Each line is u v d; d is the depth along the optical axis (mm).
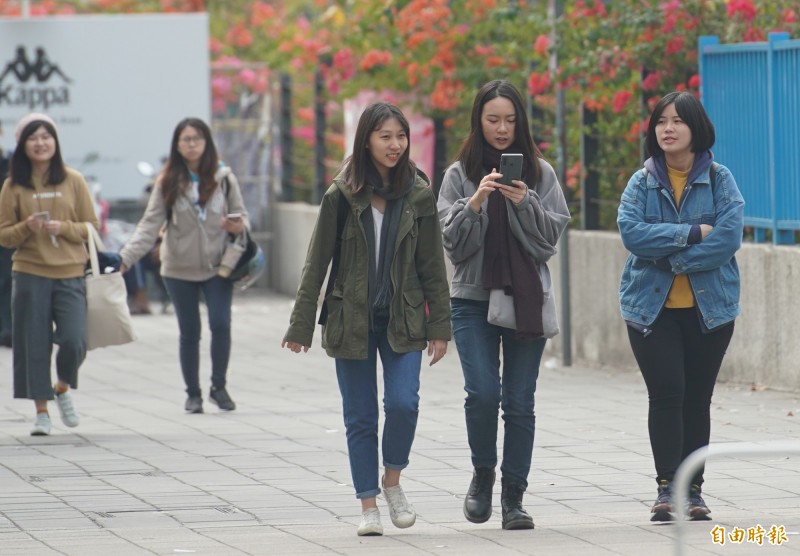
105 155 65062
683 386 21984
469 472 27047
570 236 43688
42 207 31562
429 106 52531
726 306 21953
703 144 22062
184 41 65375
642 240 21750
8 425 33438
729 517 22406
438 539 21328
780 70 35562
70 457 29047
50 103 64688
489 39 50750
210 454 29203
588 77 41719
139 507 24219
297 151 71438
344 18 69000
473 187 22219
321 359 45812
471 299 21969
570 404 35062
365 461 21797
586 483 25688
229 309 34844
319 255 21766
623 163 42750
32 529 22484
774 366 35844
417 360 21875
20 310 31562
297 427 32594
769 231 36750
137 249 33938
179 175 34156
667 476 21953
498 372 22141
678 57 40250
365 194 21625
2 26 64375
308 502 24578
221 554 20312
